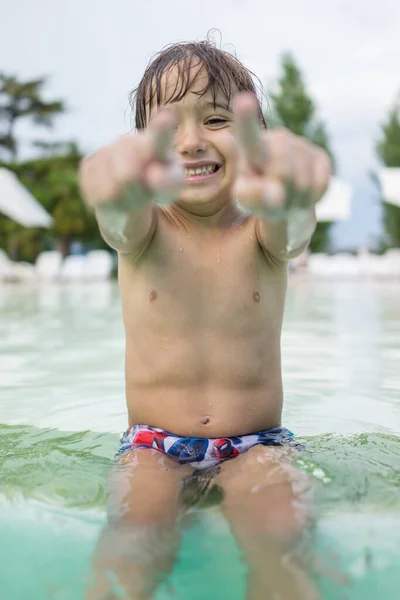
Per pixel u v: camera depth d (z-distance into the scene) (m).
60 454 1.83
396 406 2.48
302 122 23.41
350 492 1.42
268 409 1.88
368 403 2.53
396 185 16.44
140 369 1.87
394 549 1.18
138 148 1.17
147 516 1.32
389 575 1.09
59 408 2.51
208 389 1.83
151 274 1.84
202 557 1.16
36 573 1.13
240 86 1.88
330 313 6.50
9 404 2.58
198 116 1.79
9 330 5.24
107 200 1.19
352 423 2.23
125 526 1.28
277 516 1.26
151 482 1.48
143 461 1.64
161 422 1.83
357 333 4.76
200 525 1.28
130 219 1.54
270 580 1.07
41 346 4.24
